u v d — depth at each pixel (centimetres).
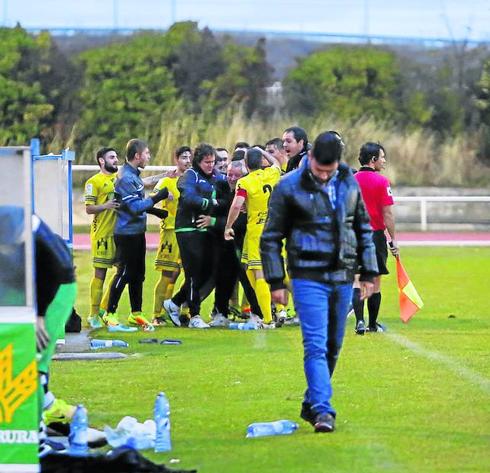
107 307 2898
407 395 1981
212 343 2661
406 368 2266
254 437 1678
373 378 2148
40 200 2503
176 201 3033
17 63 7875
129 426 1658
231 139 7331
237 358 2420
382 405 1894
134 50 7962
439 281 4081
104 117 7669
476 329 2892
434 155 7531
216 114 7669
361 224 1745
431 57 8325
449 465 1515
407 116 7894
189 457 1566
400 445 1620
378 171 2770
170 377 2184
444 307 3375
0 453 1375
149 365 2333
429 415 1816
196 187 2902
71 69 7906
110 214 2897
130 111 7694
